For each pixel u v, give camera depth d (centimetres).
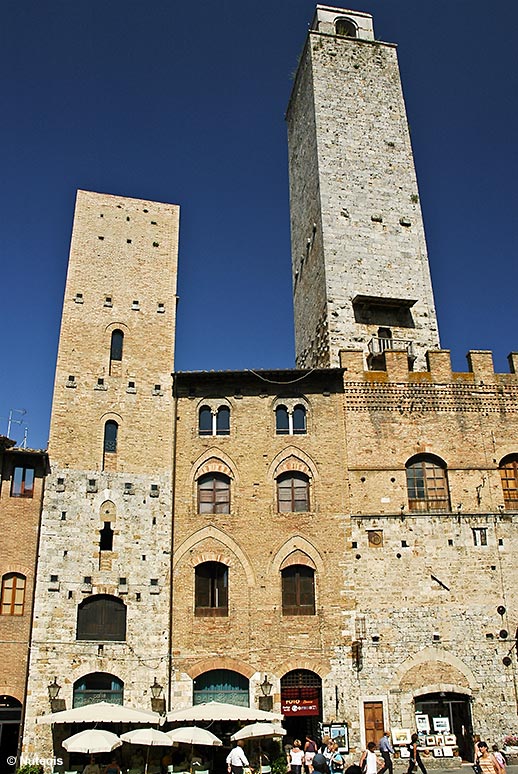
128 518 3906
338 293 4847
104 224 4569
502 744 3619
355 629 3762
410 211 5200
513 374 4388
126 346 4294
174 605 3775
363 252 5003
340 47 5672
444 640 3778
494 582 3906
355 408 4197
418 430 4194
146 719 3195
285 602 3816
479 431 4231
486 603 3859
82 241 4488
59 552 3759
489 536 3997
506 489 4172
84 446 3997
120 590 3750
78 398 4097
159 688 3603
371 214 5131
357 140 5359
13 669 3522
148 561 3844
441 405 4259
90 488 3912
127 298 4419
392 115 5503
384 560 3900
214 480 4062
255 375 4200
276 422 4175
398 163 5341
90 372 4178
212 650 3703
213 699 3653
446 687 3694
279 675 3669
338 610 3791
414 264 5050
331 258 4934
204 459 4075
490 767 2566
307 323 5234
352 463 4081
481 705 3681
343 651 3716
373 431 4159
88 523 3850
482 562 3938
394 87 5612
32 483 3853
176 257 4619
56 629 3616
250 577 3838
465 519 4022
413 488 4106
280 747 3541
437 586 3872
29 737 3419
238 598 3797
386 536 3947
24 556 3709
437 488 4116
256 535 3922
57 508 3838
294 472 4078
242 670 3669
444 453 4162
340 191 5159
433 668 3725
